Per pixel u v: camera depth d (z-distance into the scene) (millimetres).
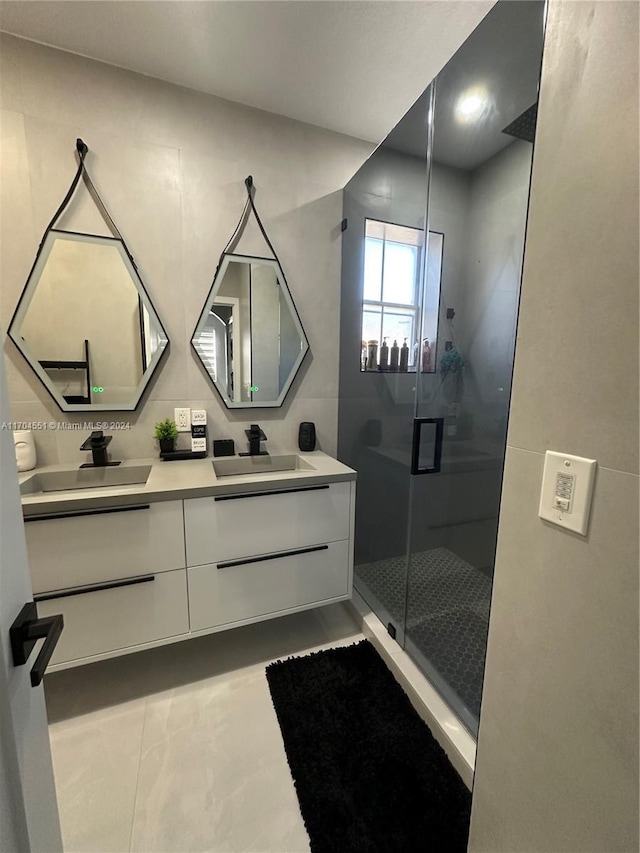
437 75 1495
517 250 1340
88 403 1645
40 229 1488
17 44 1379
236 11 1279
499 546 700
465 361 1638
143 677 1477
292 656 1600
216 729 1266
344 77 1567
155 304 1699
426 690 1353
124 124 1546
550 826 613
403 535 1778
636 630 466
